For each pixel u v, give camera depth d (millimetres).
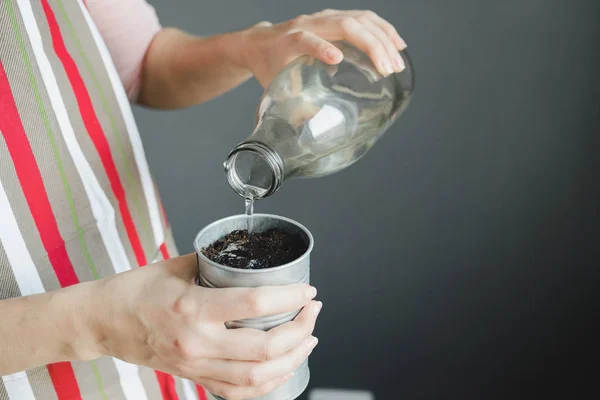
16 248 678
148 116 1438
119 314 548
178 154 1462
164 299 540
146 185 892
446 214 1419
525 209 1388
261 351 535
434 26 1295
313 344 571
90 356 583
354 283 1494
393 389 1552
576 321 1435
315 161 684
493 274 1440
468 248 1433
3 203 669
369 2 1301
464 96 1331
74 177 757
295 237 585
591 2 1240
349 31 763
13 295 673
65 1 802
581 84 1291
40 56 735
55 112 742
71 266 739
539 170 1358
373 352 1534
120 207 830
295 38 763
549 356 1467
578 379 1466
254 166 618
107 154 814
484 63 1305
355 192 1432
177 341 537
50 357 585
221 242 585
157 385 832
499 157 1362
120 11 942
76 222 756
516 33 1277
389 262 1471
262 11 1354
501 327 1471
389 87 796
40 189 710
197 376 559
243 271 527
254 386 552
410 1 1286
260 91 1397
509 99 1320
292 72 721
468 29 1288
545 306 1438
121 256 818
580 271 1406
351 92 731
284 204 1462
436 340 1505
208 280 546
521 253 1418
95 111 804
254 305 521
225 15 1364
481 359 1498
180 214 1507
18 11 718
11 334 568
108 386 766
